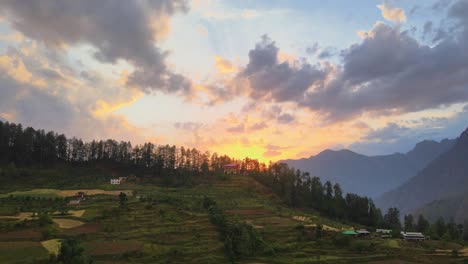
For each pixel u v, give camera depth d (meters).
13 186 188.50
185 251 104.44
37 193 176.62
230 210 170.38
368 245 123.44
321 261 107.12
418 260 111.69
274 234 130.12
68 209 147.75
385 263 108.00
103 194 183.12
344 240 123.44
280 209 185.25
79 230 119.19
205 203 164.00
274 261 105.69
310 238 127.12
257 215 161.88
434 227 185.25
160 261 96.50
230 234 113.75
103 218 135.62
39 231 113.06
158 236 116.56
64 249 86.81
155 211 148.38
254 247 112.56
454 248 128.62
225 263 100.25
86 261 86.94
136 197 176.50
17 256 88.94
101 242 107.50
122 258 96.19
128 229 123.12
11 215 133.38
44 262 85.12
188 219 140.25
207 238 116.81
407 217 198.12
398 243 132.12
